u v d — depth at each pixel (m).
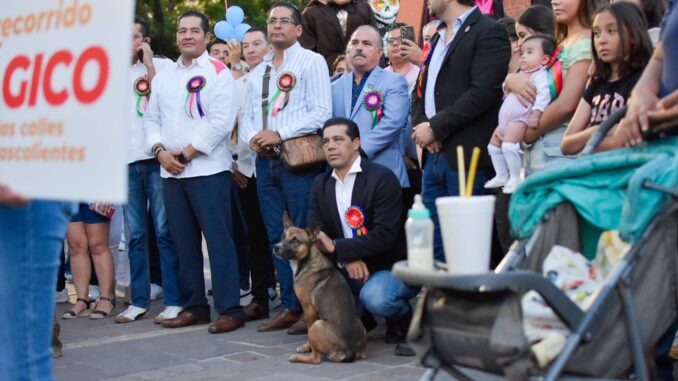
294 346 5.32
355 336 4.79
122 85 2.19
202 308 6.26
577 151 3.76
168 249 6.38
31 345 2.79
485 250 2.61
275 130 5.91
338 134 5.11
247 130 6.12
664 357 3.82
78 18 2.30
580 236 3.21
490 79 4.98
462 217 2.59
